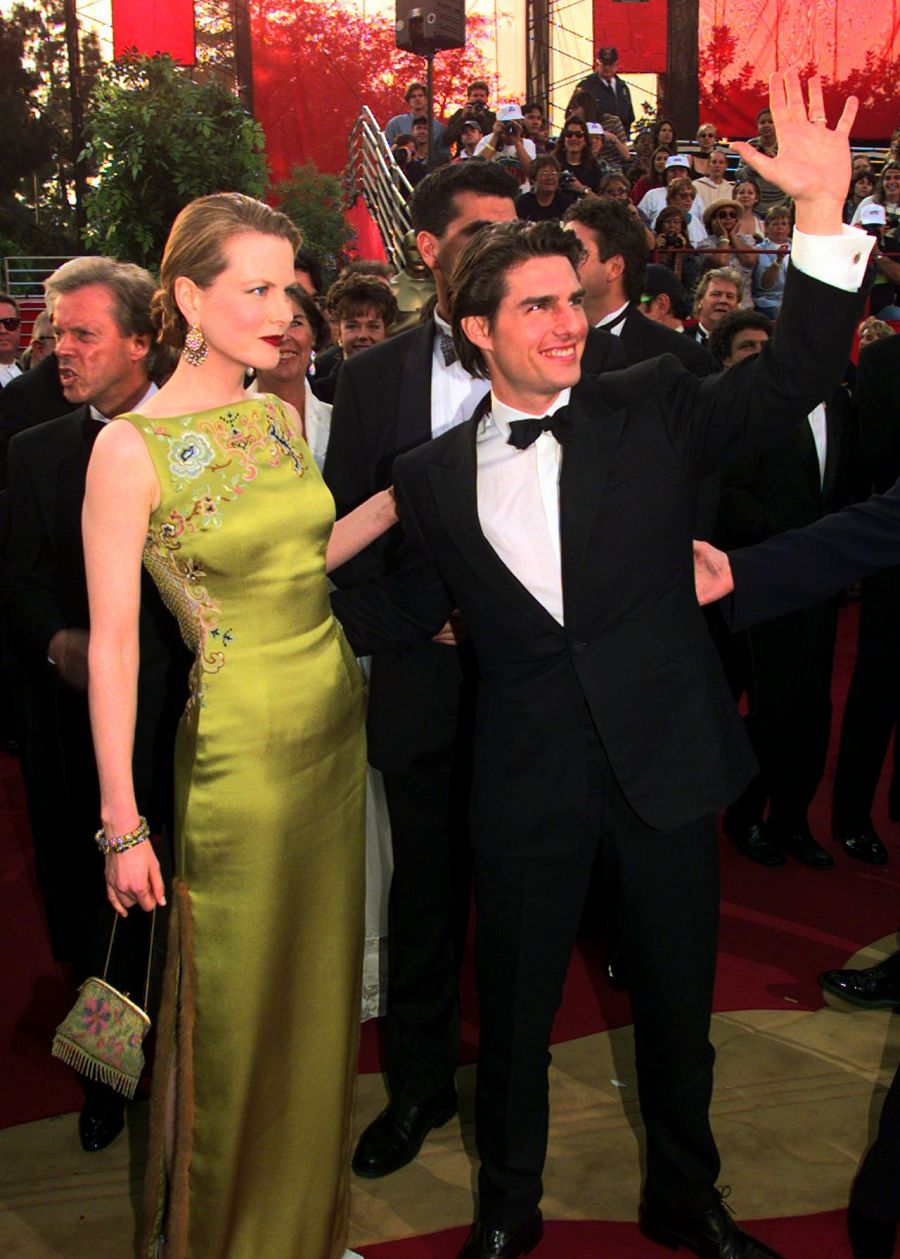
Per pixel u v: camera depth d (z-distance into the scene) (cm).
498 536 202
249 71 1188
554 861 206
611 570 197
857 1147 256
